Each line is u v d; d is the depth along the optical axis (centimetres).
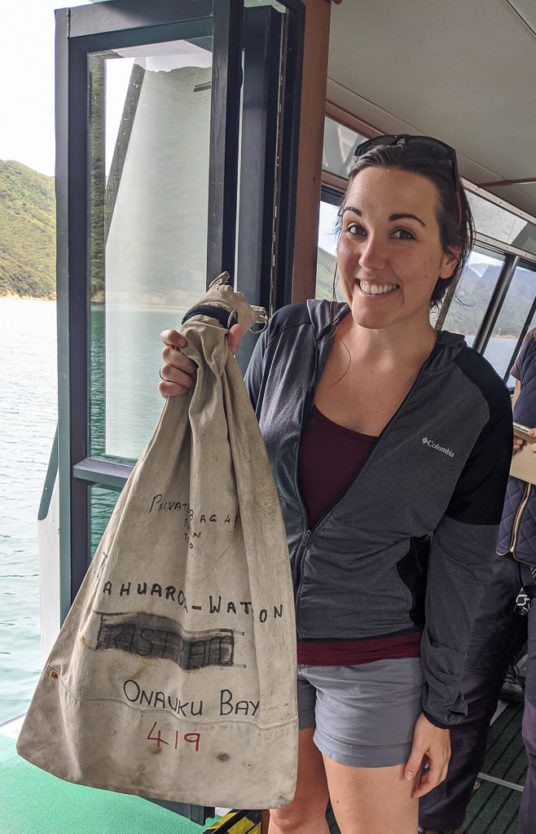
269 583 100
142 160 183
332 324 119
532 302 598
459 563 113
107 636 100
